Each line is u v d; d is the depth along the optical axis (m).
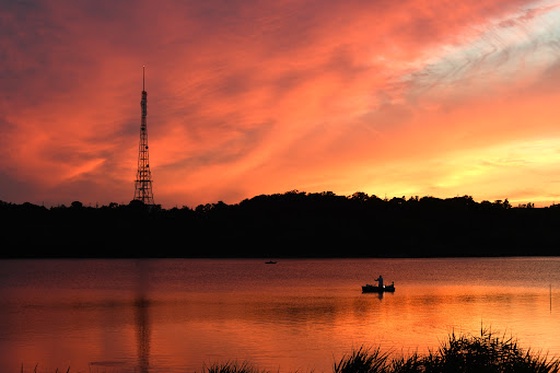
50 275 198.88
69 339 63.41
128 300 110.00
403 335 63.78
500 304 97.50
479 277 177.00
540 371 14.92
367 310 88.94
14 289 140.12
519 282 154.88
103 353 55.38
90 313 88.69
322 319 78.19
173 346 58.41
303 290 130.75
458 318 78.56
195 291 130.50
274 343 59.25
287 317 80.44
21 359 53.03
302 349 55.81
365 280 167.25
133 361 51.69
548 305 95.62
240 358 51.94
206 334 65.62
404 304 98.25
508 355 15.38
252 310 89.81
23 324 75.88
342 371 15.23
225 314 84.69
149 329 70.25
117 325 74.25
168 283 158.12
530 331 64.94
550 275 188.12
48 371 48.41
